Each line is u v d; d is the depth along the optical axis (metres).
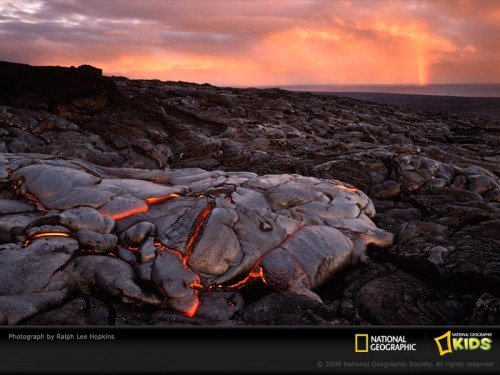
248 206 5.17
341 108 24.00
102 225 4.37
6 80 11.63
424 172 8.12
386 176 8.38
